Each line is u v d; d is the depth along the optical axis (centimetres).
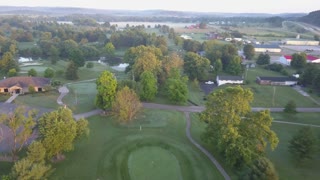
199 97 11125
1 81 11169
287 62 16788
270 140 5772
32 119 6119
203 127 8188
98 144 6944
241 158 5650
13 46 18938
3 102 9831
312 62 16588
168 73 11975
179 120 8650
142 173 5828
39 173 4700
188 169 6009
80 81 13012
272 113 9562
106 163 6131
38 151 5178
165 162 6244
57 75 13712
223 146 5847
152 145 6962
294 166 6262
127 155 6481
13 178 4578
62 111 6150
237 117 5975
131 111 8269
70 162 6100
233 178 5691
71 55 15938
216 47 17838
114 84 8850
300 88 12612
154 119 8588
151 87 10188
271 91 12075
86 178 5597
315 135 7694
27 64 16500
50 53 18700
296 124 8631
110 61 19038
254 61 18125
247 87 12594
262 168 4950
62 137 5769
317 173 6022
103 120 8450
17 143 6681
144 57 11869
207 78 13975
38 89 11188
